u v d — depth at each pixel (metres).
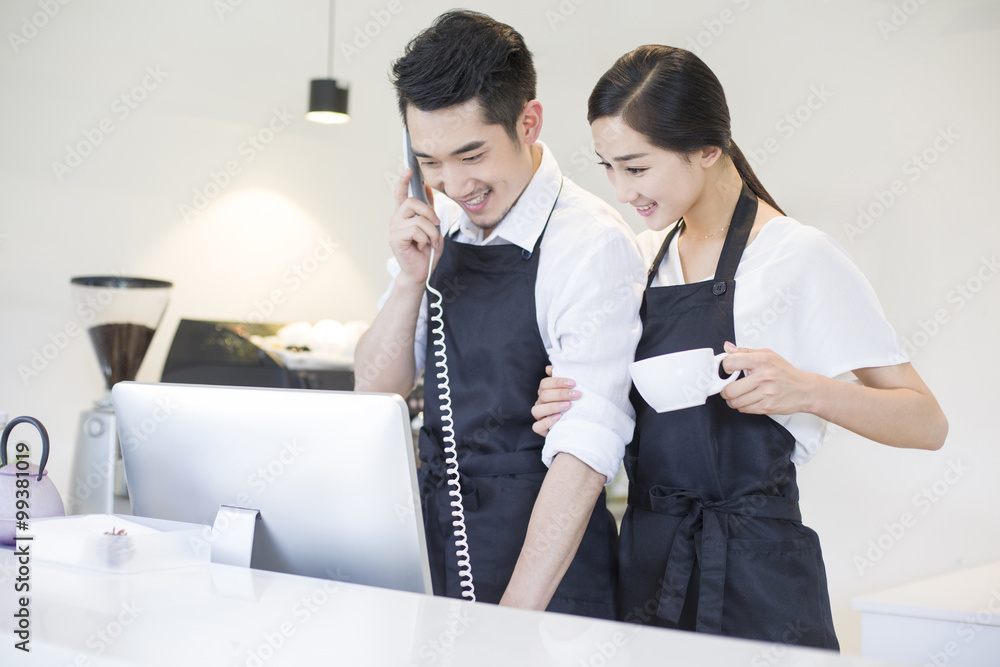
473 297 1.45
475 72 1.25
